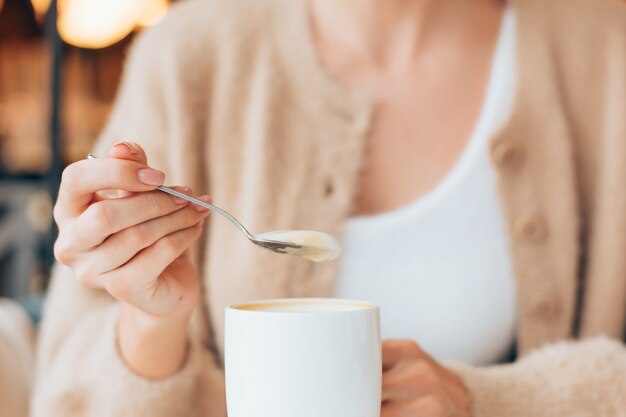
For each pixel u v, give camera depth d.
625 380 0.70
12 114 3.56
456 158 0.97
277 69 1.00
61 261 0.64
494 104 0.98
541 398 0.70
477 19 1.01
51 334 0.89
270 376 0.54
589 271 1.00
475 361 0.97
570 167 0.98
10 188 3.30
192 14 1.04
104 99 3.50
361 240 0.94
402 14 0.98
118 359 0.75
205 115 1.01
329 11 1.00
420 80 0.99
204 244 1.00
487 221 0.95
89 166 0.60
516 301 0.96
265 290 0.94
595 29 1.02
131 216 0.61
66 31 2.42
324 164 0.96
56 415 0.77
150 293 0.66
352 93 0.97
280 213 0.96
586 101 1.01
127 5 2.45
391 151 0.97
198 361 0.77
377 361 0.56
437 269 0.94
